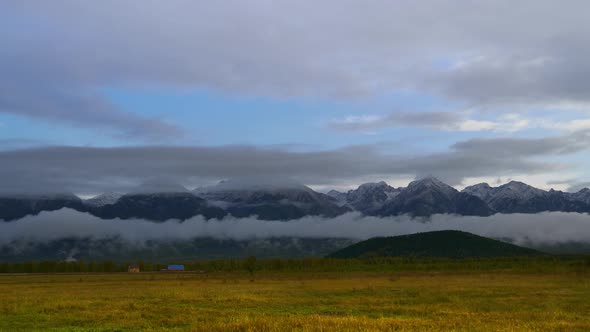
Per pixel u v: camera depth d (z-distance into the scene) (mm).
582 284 82688
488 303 50844
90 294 68375
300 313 43031
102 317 40562
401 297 58875
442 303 51156
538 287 75188
